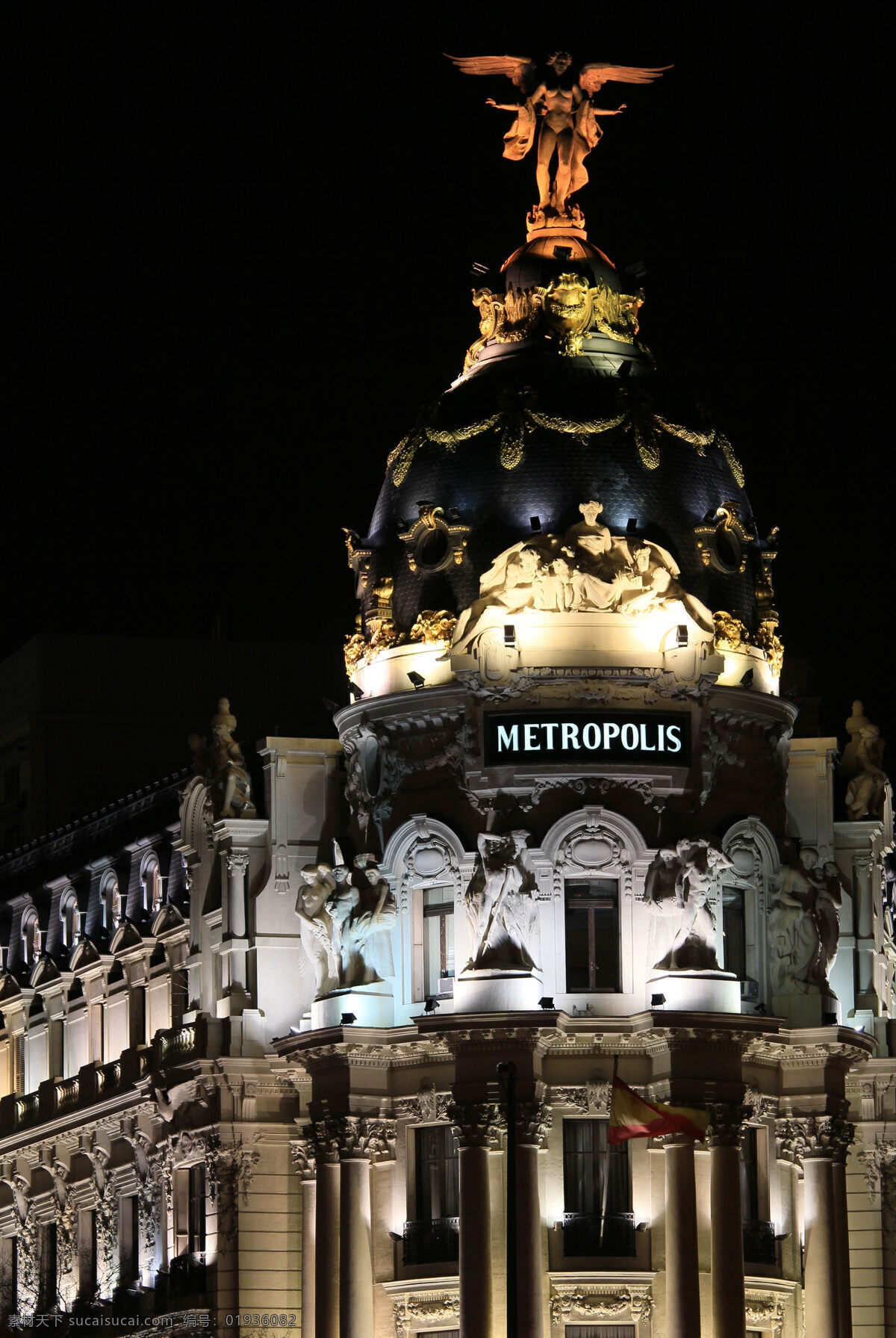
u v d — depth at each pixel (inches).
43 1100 4758.9
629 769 3988.7
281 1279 4131.4
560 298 4244.6
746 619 4183.1
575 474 4101.9
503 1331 3853.3
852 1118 4200.3
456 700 4040.4
